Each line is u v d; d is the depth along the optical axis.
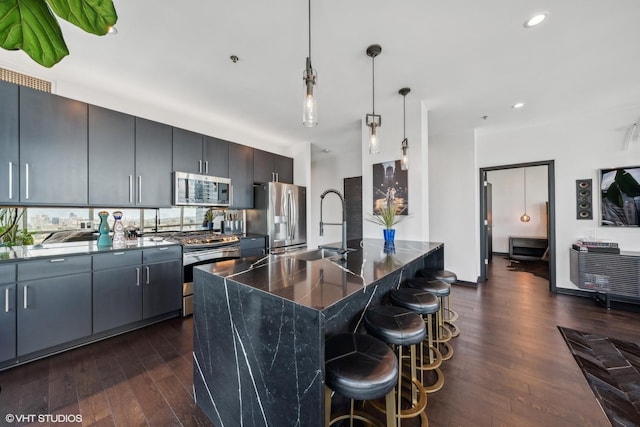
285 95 2.96
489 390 1.71
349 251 2.29
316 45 2.05
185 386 1.77
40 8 0.63
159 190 3.04
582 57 2.20
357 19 1.78
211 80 2.62
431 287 2.14
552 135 3.80
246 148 4.12
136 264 2.58
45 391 1.71
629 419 1.46
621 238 3.36
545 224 6.30
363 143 3.57
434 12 1.71
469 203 4.16
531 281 4.31
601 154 3.47
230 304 1.34
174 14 1.73
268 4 1.65
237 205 3.96
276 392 1.11
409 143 3.16
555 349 2.20
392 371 1.04
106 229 2.57
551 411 1.53
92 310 2.30
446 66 2.35
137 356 2.13
